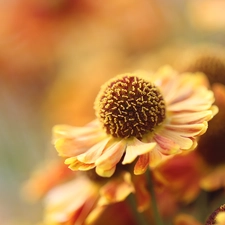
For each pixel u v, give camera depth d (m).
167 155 0.30
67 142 0.32
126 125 0.32
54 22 0.47
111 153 0.31
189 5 0.45
